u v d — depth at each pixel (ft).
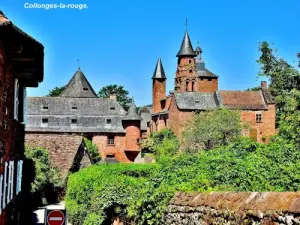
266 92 310.04
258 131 300.81
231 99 304.91
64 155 146.92
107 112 295.48
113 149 289.12
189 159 59.57
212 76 420.77
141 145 288.30
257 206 25.57
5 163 40.11
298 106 110.63
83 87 327.26
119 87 475.31
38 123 281.33
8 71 42.27
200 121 218.59
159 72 362.33
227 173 45.98
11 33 36.35
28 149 138.92
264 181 45.88
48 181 138.21
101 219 61.52
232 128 213.05
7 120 42.80
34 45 41.14
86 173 91.45
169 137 283.79
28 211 110.63
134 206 47.78
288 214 22.77
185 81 374.63
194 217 33.58
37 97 292.20
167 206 39.63
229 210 28.19
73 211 82.43
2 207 38.91
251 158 55.21
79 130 285.02
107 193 60.08
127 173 91.40
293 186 45.11
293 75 215.51
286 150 59.93
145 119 392.68
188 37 381.60
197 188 42.50
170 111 308.81
